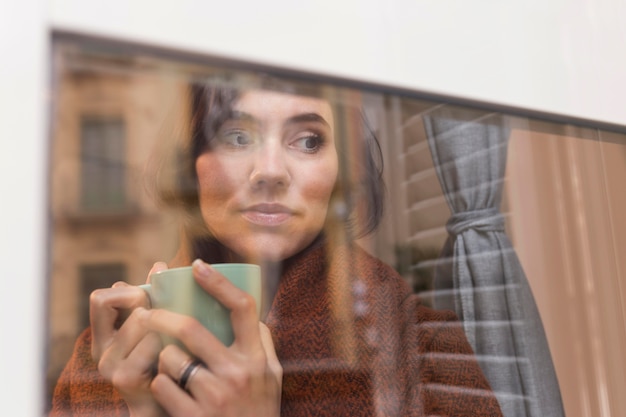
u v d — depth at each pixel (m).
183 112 0.38
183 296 0.40
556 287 0.64
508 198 0.58
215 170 0.41
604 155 0.58
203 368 0.40
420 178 0.51
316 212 0.46
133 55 0.34
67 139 0.32
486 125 0.51
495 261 0.57
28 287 0.29
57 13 0.32
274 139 0.43
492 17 0.48
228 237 0.43
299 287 0.46
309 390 0.46
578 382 0.62
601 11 0.53
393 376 0.50
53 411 0.33
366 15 0.42
